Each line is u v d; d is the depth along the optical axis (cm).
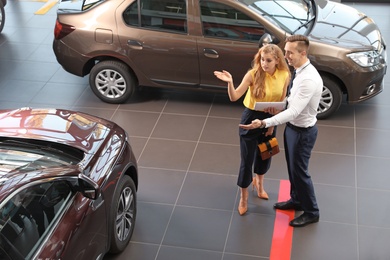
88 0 768
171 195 623
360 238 564
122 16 737
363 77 714
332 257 543
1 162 460
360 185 632
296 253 548
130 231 557
